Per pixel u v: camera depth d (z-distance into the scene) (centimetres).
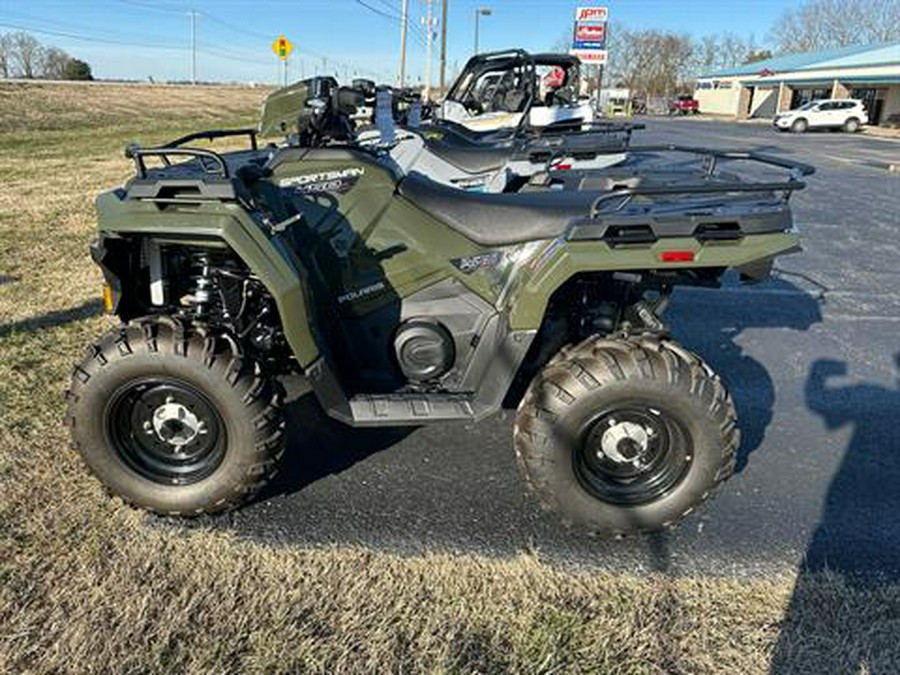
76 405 252
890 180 1308
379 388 297
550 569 250
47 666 204
